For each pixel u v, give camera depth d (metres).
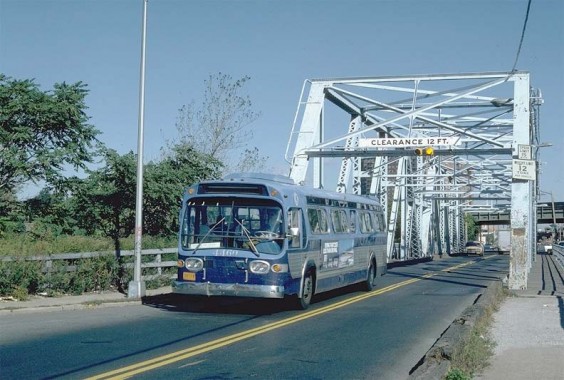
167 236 25.84
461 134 34.25
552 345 11.83
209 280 15.74
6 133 23.89
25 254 17.20
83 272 18.83
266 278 15.50
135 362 9.97
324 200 19.11
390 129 45.44
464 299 20.39
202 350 11.09
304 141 32.47
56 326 13.48
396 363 10.34
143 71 19.12
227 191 16.17
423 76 31.70
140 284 18.48
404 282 27.84
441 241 76.50
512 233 23.00
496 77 29.83
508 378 9.10
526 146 22.61
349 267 21.02
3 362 9.88
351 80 33.25
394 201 55.03
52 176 24.47
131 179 25.22
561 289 23.22
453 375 8.59
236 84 37.34
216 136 36.94
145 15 19.16
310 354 10.97
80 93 25.75
